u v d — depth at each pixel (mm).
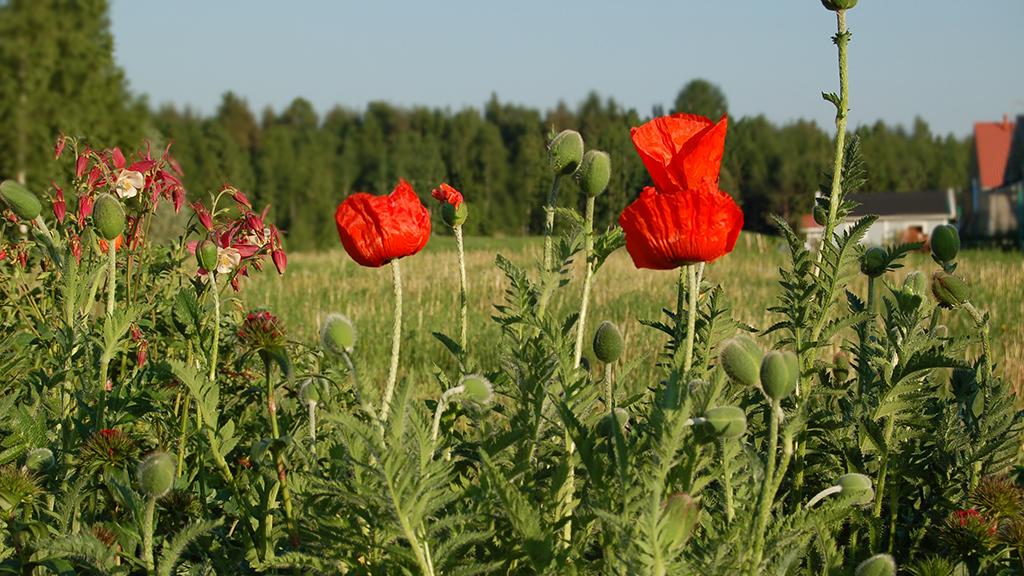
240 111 110250
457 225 2623
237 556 2436
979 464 2775
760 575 1938
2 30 38344
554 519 2109
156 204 4180
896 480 2676
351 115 127438
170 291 4148
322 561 2014
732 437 1835
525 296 2268
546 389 2152
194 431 2973
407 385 1809
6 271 4215
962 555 2473
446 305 12914
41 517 2516
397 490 1792
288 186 86562
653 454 1898
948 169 114250
